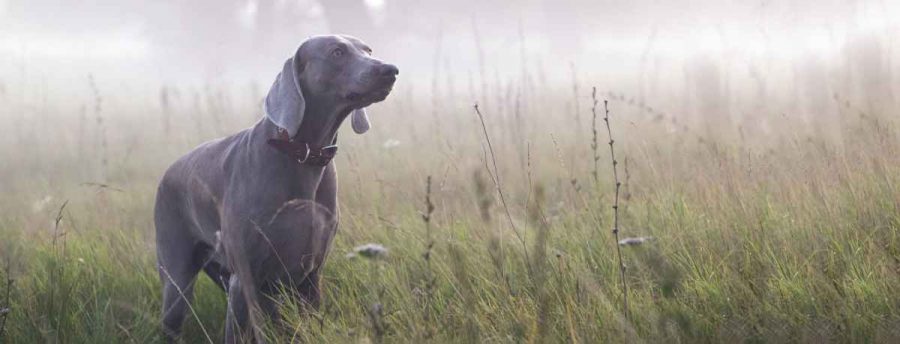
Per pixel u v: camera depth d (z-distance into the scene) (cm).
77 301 568
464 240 605
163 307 552
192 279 562
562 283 490
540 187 447
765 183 637
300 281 513
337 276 589
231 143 530
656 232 570
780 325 429
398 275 553
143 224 798
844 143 693
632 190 720
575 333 420
